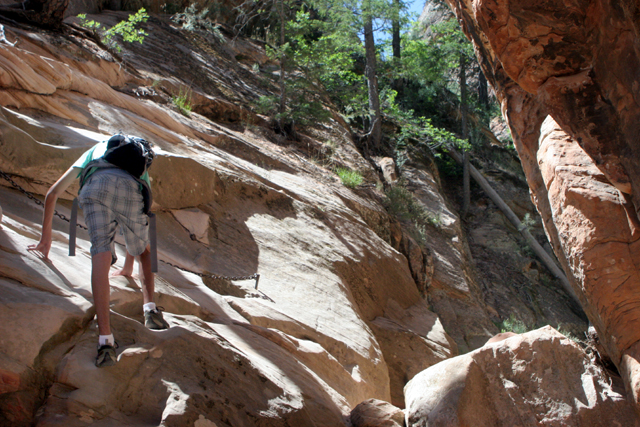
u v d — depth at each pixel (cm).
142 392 256
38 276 281
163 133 747
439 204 1612
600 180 416
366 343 606
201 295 439
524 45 385
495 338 442
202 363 288
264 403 299
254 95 1410
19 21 802
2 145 409
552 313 1541
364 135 1725
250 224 724
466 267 1426
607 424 362
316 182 1105
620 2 320
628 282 393
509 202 1983
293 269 682
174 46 1366
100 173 276
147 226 295
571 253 432
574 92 381
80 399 237
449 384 362
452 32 1977
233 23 1892
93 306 280
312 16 2080
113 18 1333
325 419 343
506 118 576
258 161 1008
